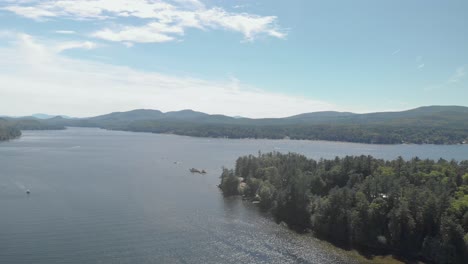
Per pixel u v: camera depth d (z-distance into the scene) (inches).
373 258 5251.0
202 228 6195.9
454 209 5344.5
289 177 7667.3
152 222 6373.0
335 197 6043.3
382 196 6003.9
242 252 5310.0
